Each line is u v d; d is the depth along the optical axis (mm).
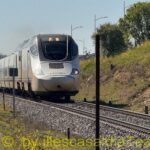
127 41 69000
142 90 38562
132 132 20328
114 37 68062
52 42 38875
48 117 28594
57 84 37375
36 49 38906
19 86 46000
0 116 29750
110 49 68000
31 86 39625
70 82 37469
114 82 44969
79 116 26516
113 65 48312
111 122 24531
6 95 50875
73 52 38812
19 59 45469
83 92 49938
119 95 41000
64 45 38844
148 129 21703
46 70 37688
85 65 56844
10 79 51500
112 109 32250
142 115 28344
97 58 13156
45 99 41875
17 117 29547
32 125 24672
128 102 38125
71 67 38000
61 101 40281
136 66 44406
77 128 23906
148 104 35031
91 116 27969
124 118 27984
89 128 23250
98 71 13250
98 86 13344
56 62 38000
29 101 37938
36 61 38562
